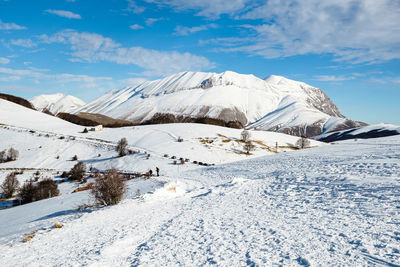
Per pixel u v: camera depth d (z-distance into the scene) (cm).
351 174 1669
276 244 668
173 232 914
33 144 8012
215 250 681
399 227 681
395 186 1160
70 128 10750
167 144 8438
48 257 807
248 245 688
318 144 10850
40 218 1756
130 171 5697
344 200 1101
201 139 9356
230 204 1366
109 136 9694
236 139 9875
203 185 2553
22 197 3600
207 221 1018
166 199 1762
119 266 653
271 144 10025
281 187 1714
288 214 996
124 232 987
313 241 657
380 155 2458
